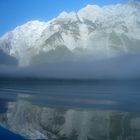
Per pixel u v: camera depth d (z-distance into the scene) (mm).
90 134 30750
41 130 32781
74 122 38344
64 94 90062
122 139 28562
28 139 27703
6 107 54531
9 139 27219
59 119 40906
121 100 68250
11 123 37250
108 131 32188
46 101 66000
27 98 74500
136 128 33344
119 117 41594
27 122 38250
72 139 28688
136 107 53562
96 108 52812
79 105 57688
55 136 29703
